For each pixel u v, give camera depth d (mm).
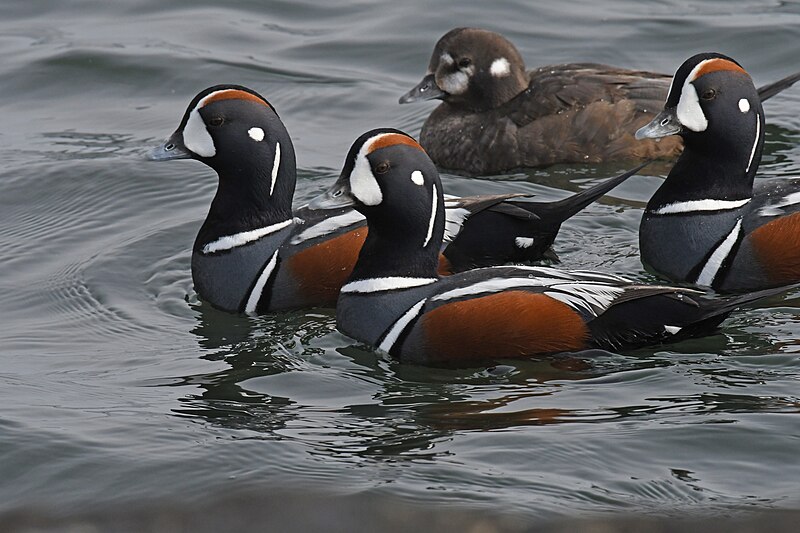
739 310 14195
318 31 23812
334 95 21453
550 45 22594
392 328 13398
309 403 12477
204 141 14734
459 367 13211
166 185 18484
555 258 15734
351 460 11227
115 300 15117
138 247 16453
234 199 14820
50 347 13977
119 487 10930
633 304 13094
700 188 15234
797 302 14438
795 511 10234
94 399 12594
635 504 10430
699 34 22703
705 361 12961
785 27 22656
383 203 13461
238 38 23453
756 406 11961
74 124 20547
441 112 19938
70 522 10477
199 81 21859
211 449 11461
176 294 15281
